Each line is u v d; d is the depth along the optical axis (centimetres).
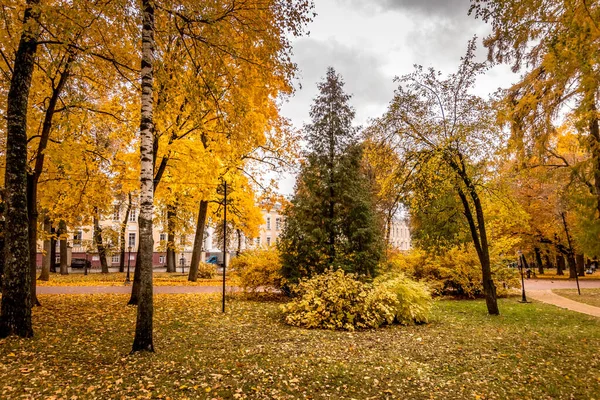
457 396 507
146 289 661
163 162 1238
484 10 598
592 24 489
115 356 623
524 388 538
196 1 662
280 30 762
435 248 1597
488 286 1285
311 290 1080
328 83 1537
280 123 1791
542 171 947
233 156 1102
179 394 475
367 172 1844
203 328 883
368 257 1416
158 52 746
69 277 2459
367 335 888
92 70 980
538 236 3306
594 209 749
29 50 749
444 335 895
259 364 612
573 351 744
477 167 1191
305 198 1514
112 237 2967
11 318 712
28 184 1072
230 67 844
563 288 2400
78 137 1119
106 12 633
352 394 505
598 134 727
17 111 735
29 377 509
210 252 5784
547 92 725
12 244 723
